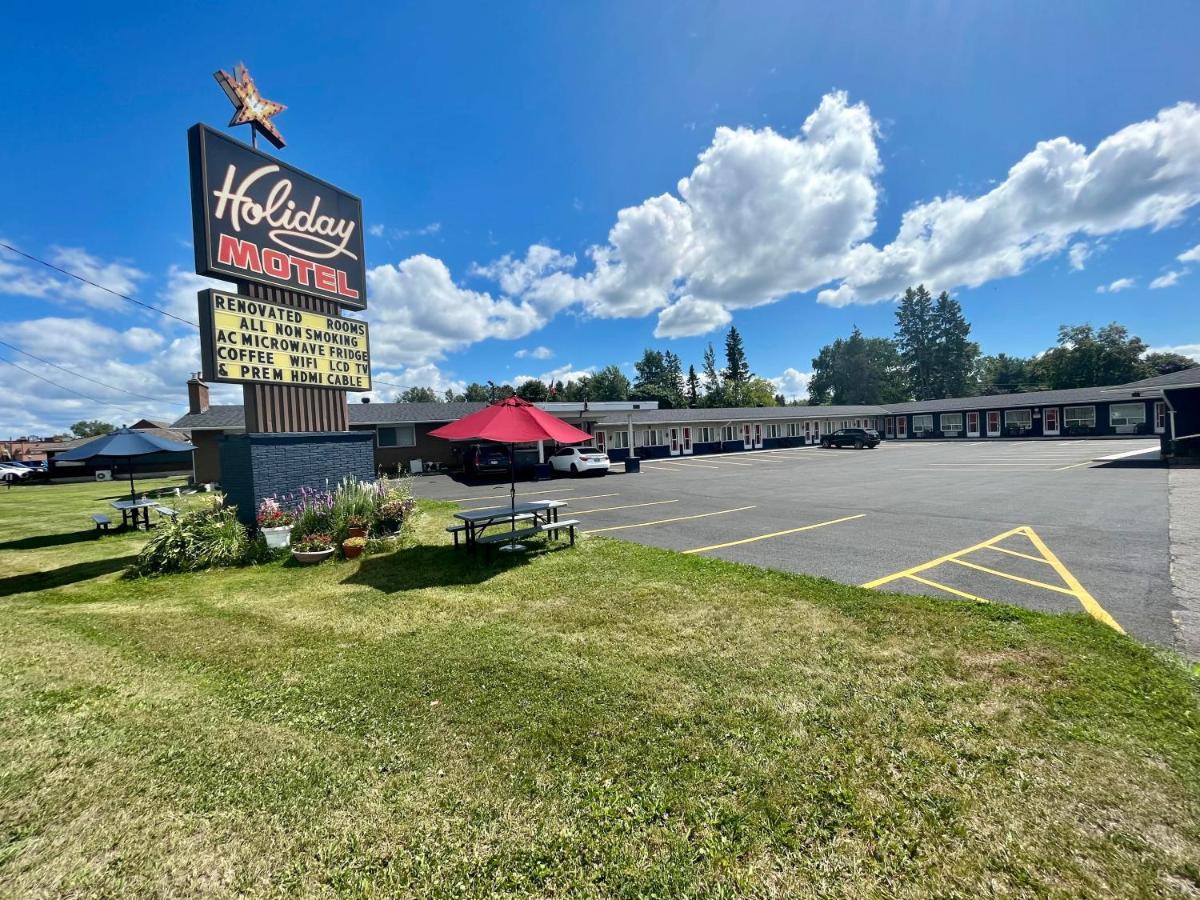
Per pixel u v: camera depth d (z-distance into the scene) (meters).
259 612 5.27
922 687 3.29
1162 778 2.39
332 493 8.73
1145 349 51.00
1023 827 2.14
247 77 8.18
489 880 1.97
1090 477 14.13
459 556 7.37
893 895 1.87
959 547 6.99
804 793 2.38
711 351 75.38
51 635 4.69
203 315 7.48
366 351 9.75
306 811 2.37
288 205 8.54
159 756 2.81
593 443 28.91
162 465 31.20
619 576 6.09
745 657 3.82
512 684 3.53
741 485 15.62
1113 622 4.26
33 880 2.02
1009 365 66.69
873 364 68.75
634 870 2.00
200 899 1.92
